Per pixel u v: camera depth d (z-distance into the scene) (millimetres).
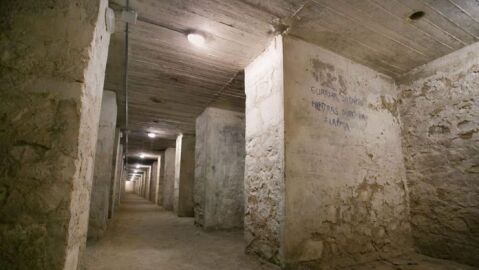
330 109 2885
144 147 9695
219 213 4777
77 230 1565
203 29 2639
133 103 4906
